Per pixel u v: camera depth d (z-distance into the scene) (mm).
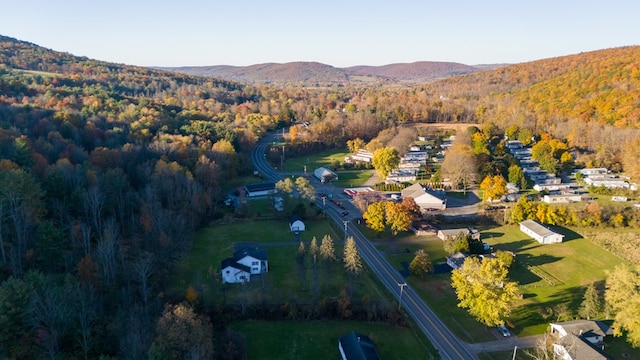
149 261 77688
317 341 67000
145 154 130375
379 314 73625
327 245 85750
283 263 91938
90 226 87438
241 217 118500
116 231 85312
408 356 64125
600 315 73312
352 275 84312
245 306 74062
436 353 64875
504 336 69438
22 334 54062
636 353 64750
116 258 82500
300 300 76875
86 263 69438
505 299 68000
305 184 124062
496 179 132000
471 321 73812
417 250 100625
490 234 111562
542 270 91938
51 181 89375
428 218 119188
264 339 67125
